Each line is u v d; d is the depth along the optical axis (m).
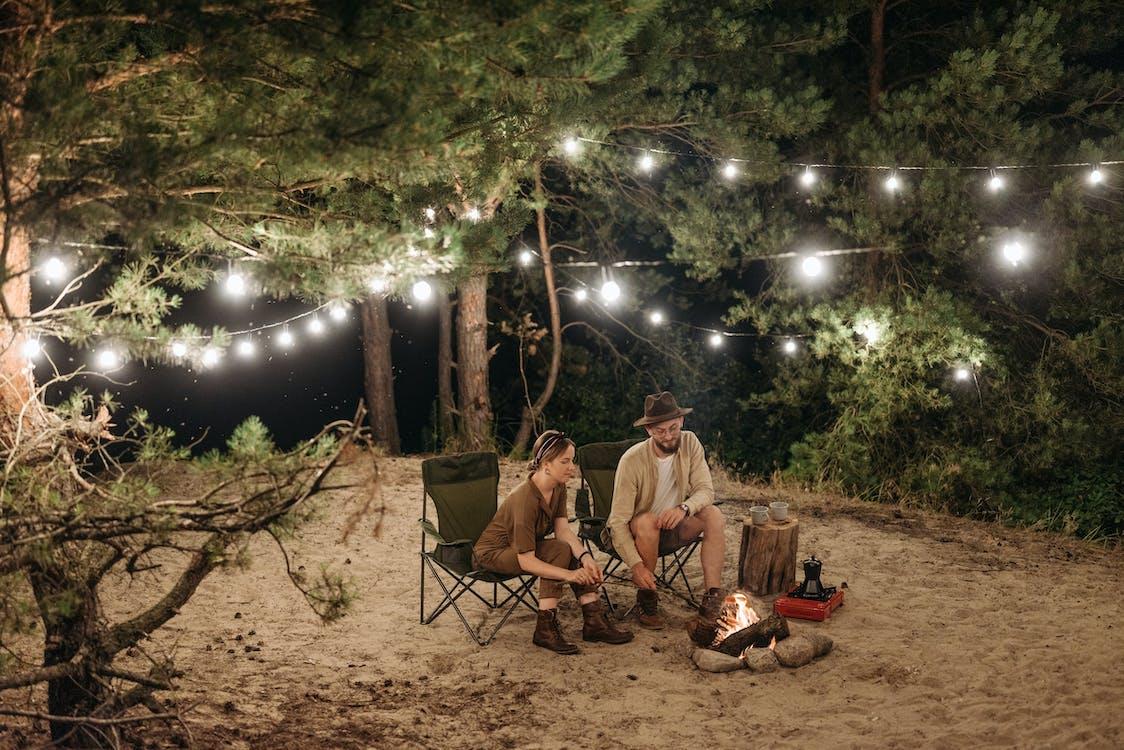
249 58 4.19
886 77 13.01
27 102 3.68
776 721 4.85
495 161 5.71
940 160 11.09
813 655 5.51
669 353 14.49
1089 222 11.23
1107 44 11.84
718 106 11.62
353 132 3.87
